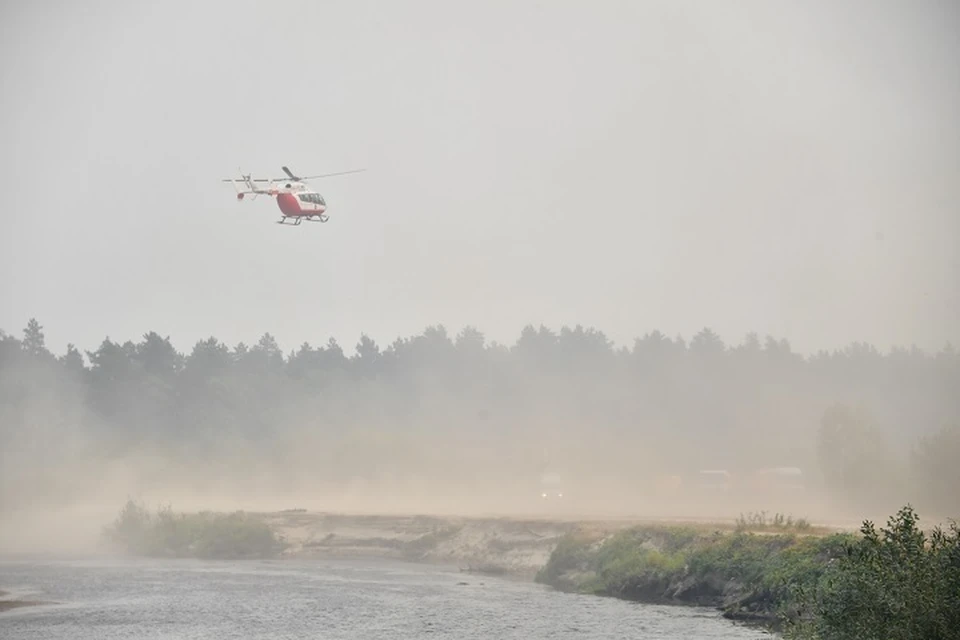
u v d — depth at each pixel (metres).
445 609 72.50
